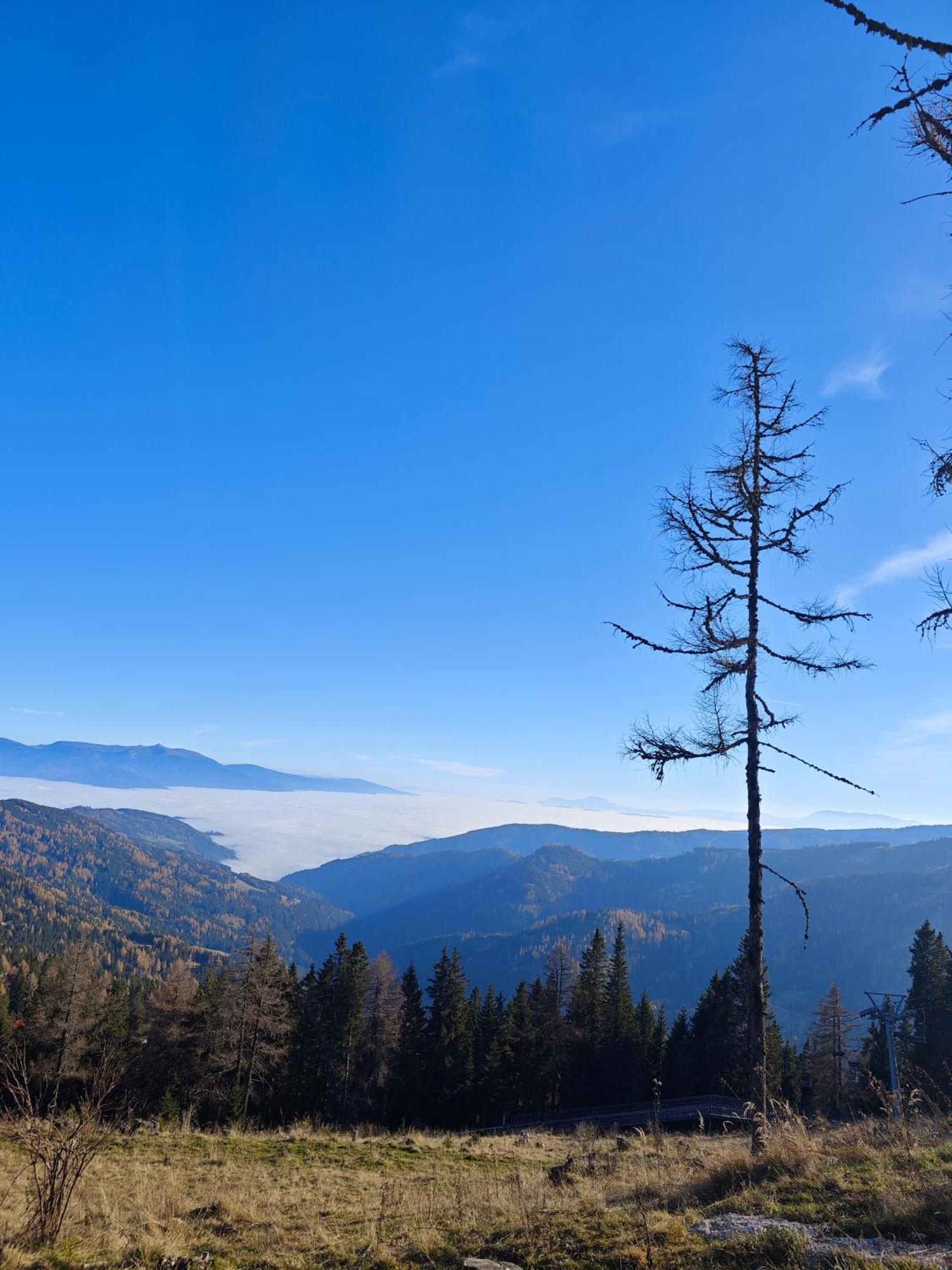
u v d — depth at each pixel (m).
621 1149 16.77
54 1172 7.00
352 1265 6.84
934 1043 38.84
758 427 13.15
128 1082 34.81
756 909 12.58
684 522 13.20
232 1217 8.98
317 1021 54.66
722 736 12.92
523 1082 54.25
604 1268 6.00
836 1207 6.73
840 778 12.27
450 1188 11.26
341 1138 20.73
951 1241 5.62
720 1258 5.80
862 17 6.32
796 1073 53.41
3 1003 41.97
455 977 57.41
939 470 7.77
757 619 12.95
